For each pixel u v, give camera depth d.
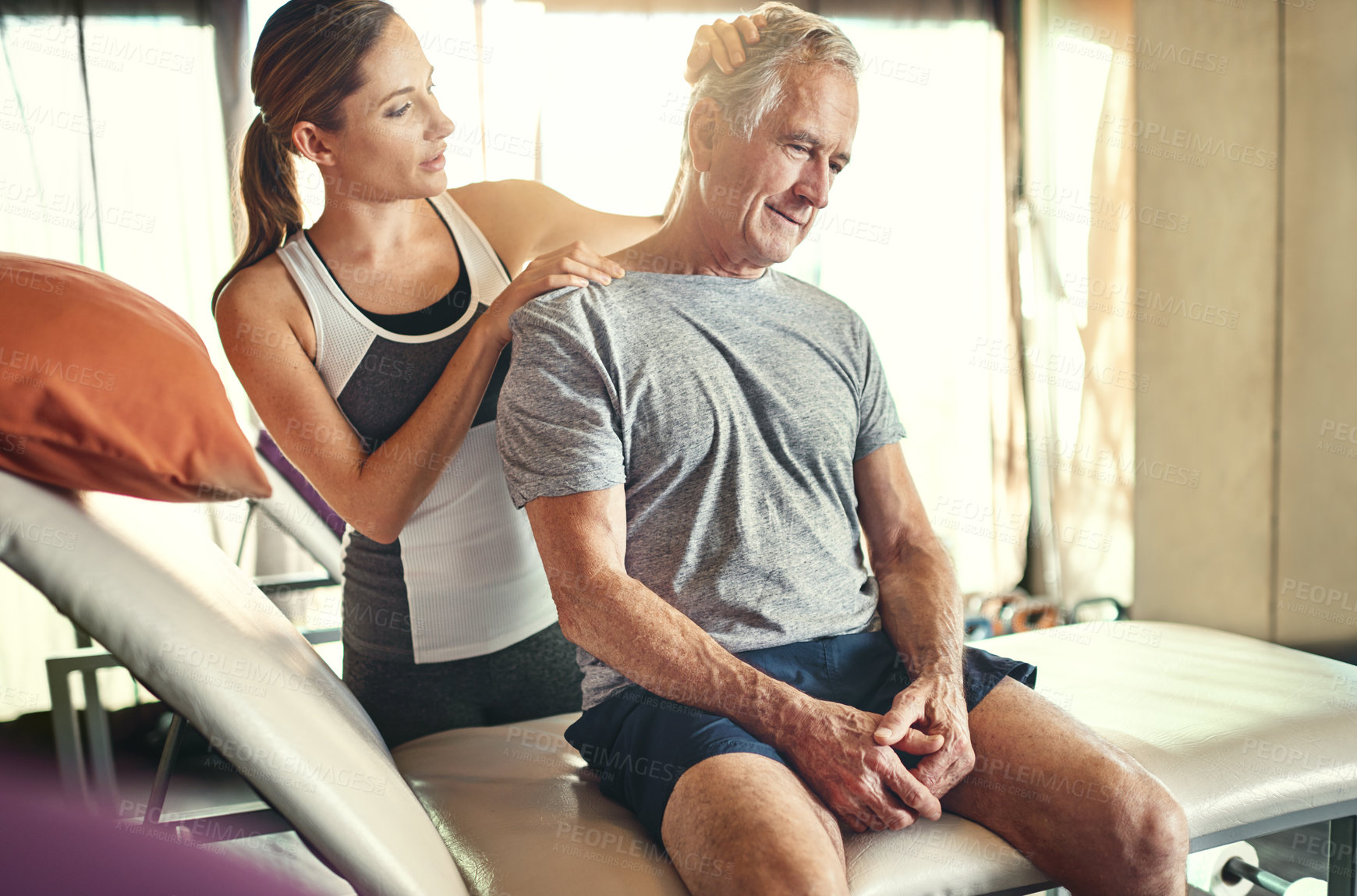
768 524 1.08
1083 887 0.90
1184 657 1.40
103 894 0.50
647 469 1.07
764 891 0.73
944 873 0.87
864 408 1.24
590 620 0.97
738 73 1.13
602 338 1.08
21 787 0.54
